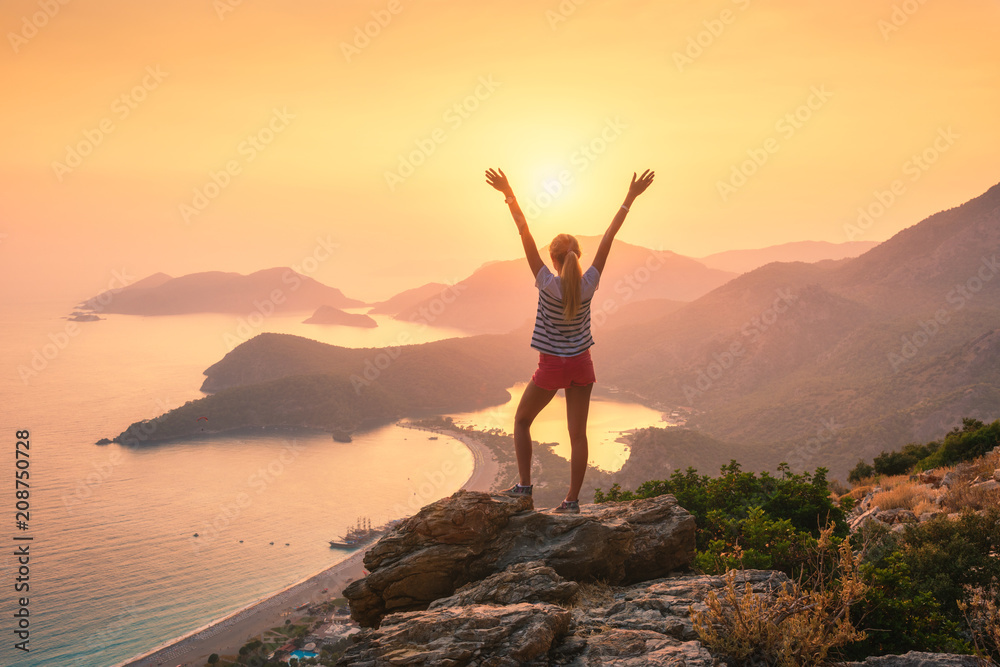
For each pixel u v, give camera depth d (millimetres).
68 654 141250
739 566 8523
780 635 4879
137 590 174125
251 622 150250
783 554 8852
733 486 16781
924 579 10750
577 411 6473
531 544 6527
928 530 12234
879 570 7668
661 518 7461
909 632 7043
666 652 4680
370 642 4746
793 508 15266
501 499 6820
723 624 5043
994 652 6715
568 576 6312
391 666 4453
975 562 10688
